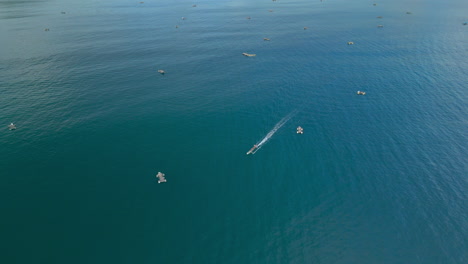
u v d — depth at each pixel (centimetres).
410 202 6788
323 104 10988
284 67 14525
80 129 9375
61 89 12044
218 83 12756
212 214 6544
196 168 7838
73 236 5972
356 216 6512
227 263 5628
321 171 7725
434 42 17938
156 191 7088
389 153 8325
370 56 15875
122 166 7875
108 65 14788
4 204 6638
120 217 6412
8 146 8481
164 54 16525
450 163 7894
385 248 5888
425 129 9362
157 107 10769
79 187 7156
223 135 9212
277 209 6681
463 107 10544
